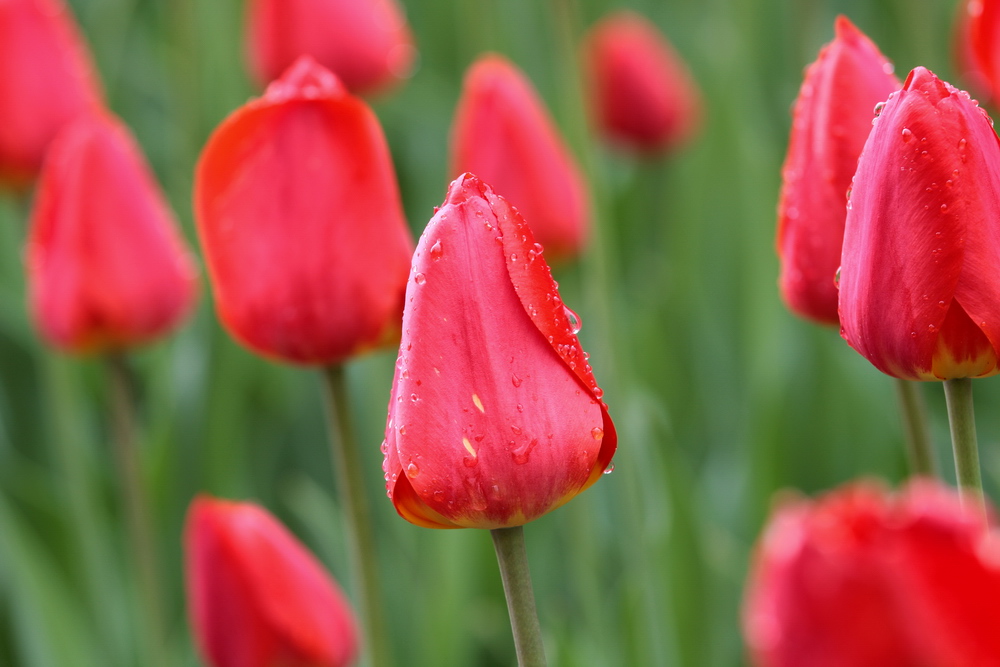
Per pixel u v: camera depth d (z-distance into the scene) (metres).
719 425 1.39
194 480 1.25
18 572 1.16
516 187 1.12
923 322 0.81
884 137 0.81
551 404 0.81
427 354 0.80
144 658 1.17
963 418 0.81
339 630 0.98
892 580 0.53
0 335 1.42
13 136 1.21
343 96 0.91
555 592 1.24
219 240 0.92
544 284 0.81
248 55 1.95
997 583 0.53
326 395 0.94
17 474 1.32
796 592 0.56
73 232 1.08
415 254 0.81
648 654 1.08
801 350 1.24
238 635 0.97
